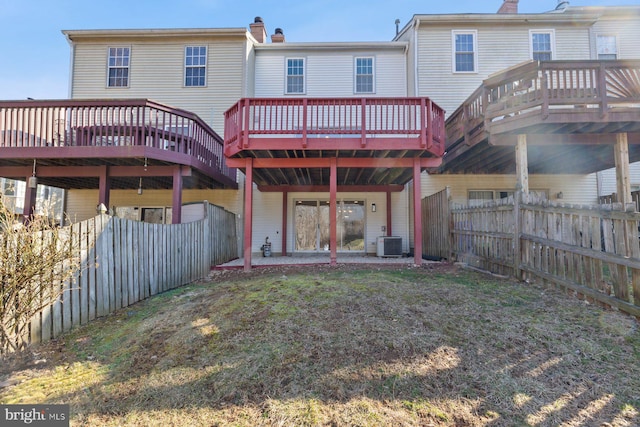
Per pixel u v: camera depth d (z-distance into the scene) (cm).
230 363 280
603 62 572
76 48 1074
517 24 1042
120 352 311
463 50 1046
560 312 358
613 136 662
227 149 712
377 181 1011
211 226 752
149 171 752
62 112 852
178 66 1071
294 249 1071
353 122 1000
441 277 550
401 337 311
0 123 682
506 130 629
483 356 280
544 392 235
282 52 1119
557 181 1053
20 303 308
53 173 764
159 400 238
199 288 542
